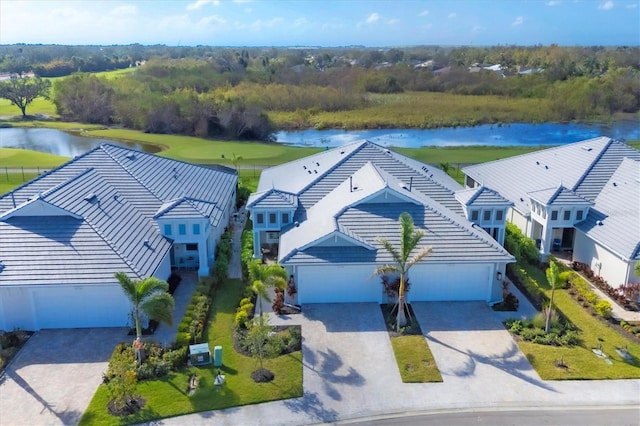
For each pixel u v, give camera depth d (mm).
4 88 121188
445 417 21344
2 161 70312
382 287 30688
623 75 125000
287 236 33719
